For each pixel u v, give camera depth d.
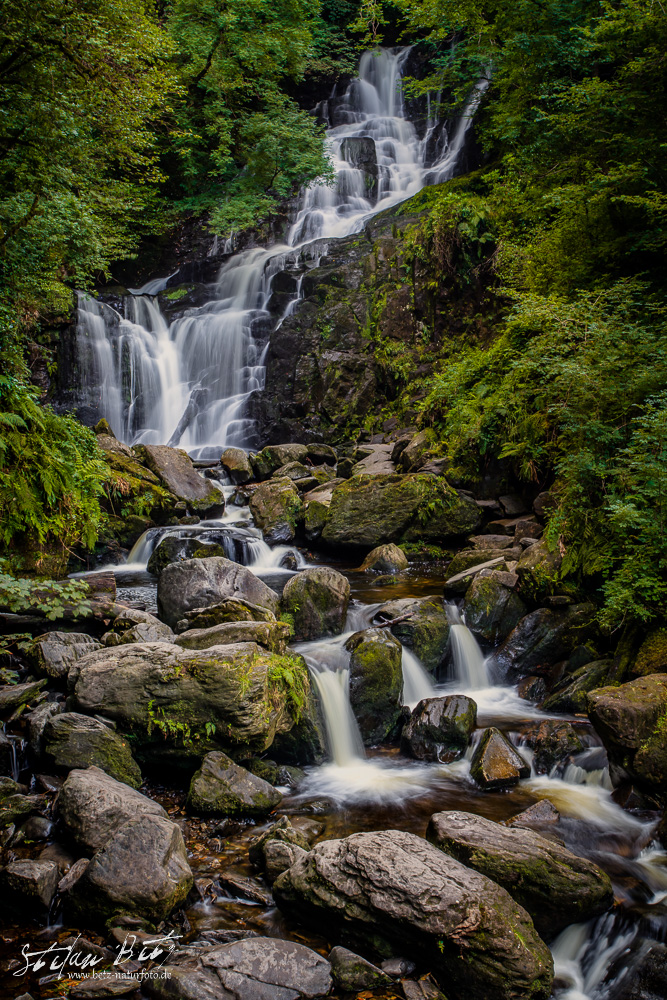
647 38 10.12
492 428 11.46
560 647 7.01
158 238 24.12
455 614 7.73
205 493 13.03
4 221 9.34
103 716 5.12
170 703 5.02
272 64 24.50
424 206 19.95
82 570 10.62
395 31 31.14
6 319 10.29
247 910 3.86
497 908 3.36
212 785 4.75
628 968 3.40
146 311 19.75
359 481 11.90
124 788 4.43
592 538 7.37
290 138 23.56
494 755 5.39
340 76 30.38
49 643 6.05
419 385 15.98
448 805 4.95
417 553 11.30
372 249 18.92
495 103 16.31
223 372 19.11
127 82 8.75
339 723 5.89
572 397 8.08
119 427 18.06
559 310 8.73
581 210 10.88
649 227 10.25
